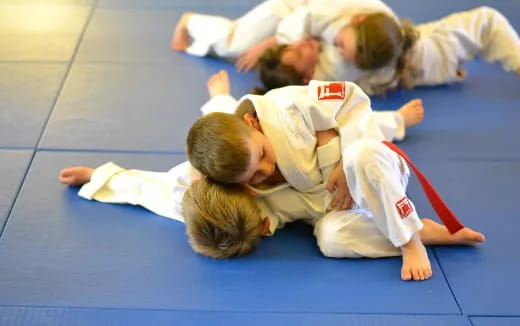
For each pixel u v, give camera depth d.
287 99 1.64
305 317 1.47
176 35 2.57
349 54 2.19
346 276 1.59
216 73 2.45
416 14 2.83
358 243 1.63
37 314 1.48
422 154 2.03
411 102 2.12
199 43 2.54
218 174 1.49
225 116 1.51
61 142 2.05
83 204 1.82
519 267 1.61
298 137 1.62
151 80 2.38
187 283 1.56
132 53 2.55
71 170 1.85
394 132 2.05
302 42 2.23
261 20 2.41
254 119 1.64
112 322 1.46
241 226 1.53
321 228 1.66
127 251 1.66
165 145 2.05
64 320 1.46
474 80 2.44
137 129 2.12
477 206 1.81
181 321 1.46
